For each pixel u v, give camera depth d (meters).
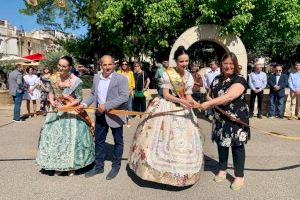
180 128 5.04
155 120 5.12
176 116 5.08
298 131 10.01
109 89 5.54
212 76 11.55
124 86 5.57
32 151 7.42
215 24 13.20
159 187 5.31
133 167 5.22
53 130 5.66
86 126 5.82
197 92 11.51
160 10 13.35
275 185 5.48
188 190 5.21
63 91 5.62
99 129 5.73
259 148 7.79
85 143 5.72
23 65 12.11
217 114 5.30
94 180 5.56
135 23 15.60
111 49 26.53
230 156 6.88
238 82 5.04
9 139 8.62
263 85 12.26
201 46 22.66
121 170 6.05
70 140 5.63
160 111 5.14
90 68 34.28
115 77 5.57
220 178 5.56
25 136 9.00
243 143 5.16
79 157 5.64
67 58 5.59
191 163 4.98
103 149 5.83
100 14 15.30
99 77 5.69
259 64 12.25
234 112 5.09
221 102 4.98
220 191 5.20
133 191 5.14
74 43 29.06
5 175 5.79
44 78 12.59
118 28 15.05
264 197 5.01
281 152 7.46
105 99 5.59
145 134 5.15
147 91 12.16
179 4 14.00
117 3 14.59
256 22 13.95
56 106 5.67
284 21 13.23
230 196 5.02
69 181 5.52
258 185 5.46
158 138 5.02
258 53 22.78
